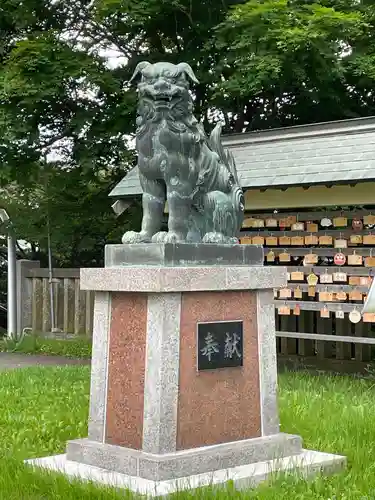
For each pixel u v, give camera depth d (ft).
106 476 18.78
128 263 20.16
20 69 43.09
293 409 27.02
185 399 19.31
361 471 20.26
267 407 21.07
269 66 40.91
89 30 50.19
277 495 17.53
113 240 53.31
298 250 37.35
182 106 20.33
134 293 19.69
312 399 28.60
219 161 21.72
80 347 49.42
